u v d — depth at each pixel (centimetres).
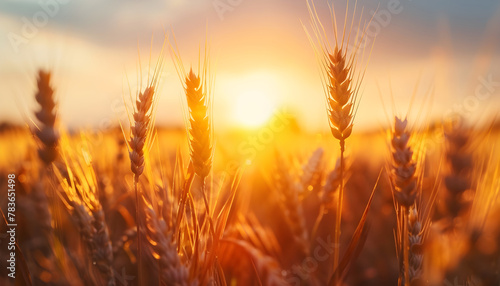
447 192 61
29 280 72
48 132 76
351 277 95
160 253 60
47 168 76
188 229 67
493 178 65
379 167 137
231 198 66
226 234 75
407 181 66
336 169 84
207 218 66
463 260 61
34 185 88
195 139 64
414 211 67
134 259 84
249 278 73
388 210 105
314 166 89
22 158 95
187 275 60
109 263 72
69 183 74
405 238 66
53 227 84
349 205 109
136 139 65
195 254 61
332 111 69
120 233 92
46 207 87
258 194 115
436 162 71
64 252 83
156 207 63
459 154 61
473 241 61
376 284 94
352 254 71
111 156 96
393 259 97
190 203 65
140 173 65
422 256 64
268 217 98
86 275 78
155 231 60
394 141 67
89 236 72
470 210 63
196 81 64
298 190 87
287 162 88
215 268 64
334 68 68
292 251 88
